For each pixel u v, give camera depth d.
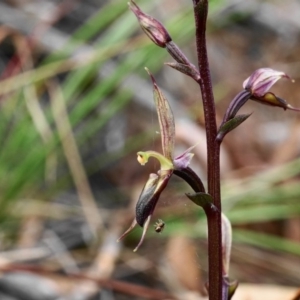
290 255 0.26
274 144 0.34
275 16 0.43
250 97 0.16
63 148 0.26
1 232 0.25
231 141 0.32
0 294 0.22
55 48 0.31
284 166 0.26
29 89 0.26
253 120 0.36
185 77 0.36
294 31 0.43
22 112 0.27
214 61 0.42
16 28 0.31
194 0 0.16
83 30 0.27
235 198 0.25
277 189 0.25
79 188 0.26
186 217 0.25
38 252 0.25
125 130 0.33
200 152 0.28
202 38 0.16
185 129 0.29
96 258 0.25
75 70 0.29
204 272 0.26
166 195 0.26
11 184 0.24
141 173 0.31
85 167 0.30
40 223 0.26
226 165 0.30
